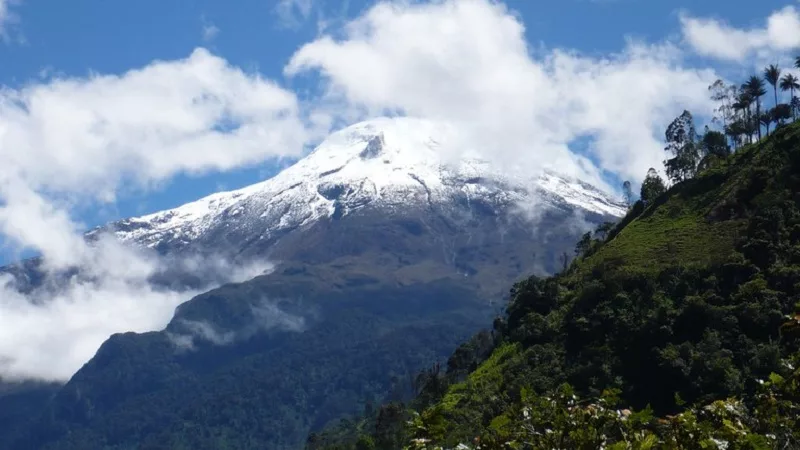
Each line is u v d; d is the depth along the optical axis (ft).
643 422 63.87
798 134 375.04
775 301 282.77
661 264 335.67
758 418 69.00
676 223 373.20
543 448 63.05
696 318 286.46
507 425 65.98
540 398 66.95
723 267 310.04
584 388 279.90
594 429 63.52
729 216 355.97
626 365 284.82
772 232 319.27
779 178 354.74
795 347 257.14
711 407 68.95
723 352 264.52
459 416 281.33
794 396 69.82
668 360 267.80
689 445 64.08
